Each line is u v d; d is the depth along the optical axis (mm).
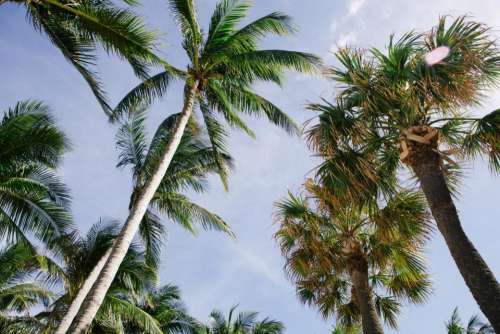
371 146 6641
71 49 8758
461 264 4477
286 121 13070
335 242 9148
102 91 8797
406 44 6191
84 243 13109
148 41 8148
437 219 4949
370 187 6684
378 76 6242
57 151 10703
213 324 21953
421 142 5613
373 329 7207
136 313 12633
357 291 7922
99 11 8133
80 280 12203
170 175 14375
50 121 10625
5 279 14820
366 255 8875
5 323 14242
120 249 8844
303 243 9078
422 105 5969
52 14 8648
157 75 13000
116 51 8625
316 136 6539
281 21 12344
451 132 7102
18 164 10555
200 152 14703
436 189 5129
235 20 12883
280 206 9531
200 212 14070
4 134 10133
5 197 10570
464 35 5711
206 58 12609
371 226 8828
